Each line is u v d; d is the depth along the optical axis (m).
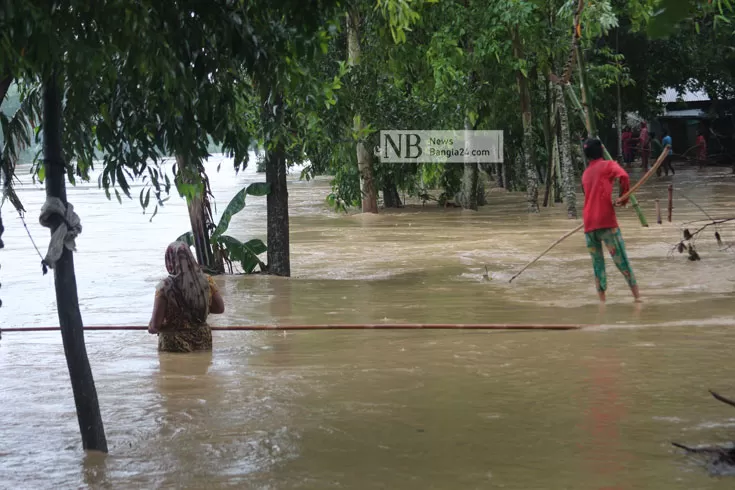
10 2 4.05
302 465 5.58
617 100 44.38
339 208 28.06
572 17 23.17
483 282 14.04
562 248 18.05
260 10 5.20
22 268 16.73
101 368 8.50
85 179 6.45
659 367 8.00
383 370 8.15
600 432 6.14
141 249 19.66
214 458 5.75
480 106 28.67
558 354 8.65
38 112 7.12
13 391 7.71
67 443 6.14
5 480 5.38
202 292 9.28
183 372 8.26
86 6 4.36
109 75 4.87
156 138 5.79
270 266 15.50
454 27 24.84
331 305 12.17
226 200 35.88
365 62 21.05
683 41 42.91
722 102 52.28
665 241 18.25
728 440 5.89
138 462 5.69
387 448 5.89
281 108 10.03
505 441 5.99
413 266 16.23
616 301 11.86
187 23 4.90
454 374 7.93
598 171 11.73
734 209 25.36
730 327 9.81
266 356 8.93
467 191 29.30
